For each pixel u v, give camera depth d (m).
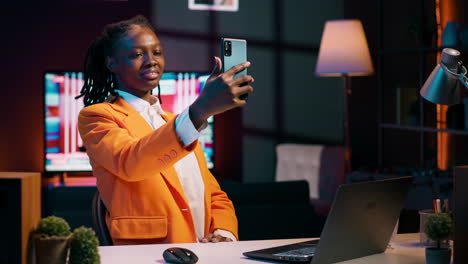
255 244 1.88
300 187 3.56
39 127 6.63
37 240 1.33
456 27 4.79
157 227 2.02
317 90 7.31
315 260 1.58
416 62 5.63
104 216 2.10
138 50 2.14
